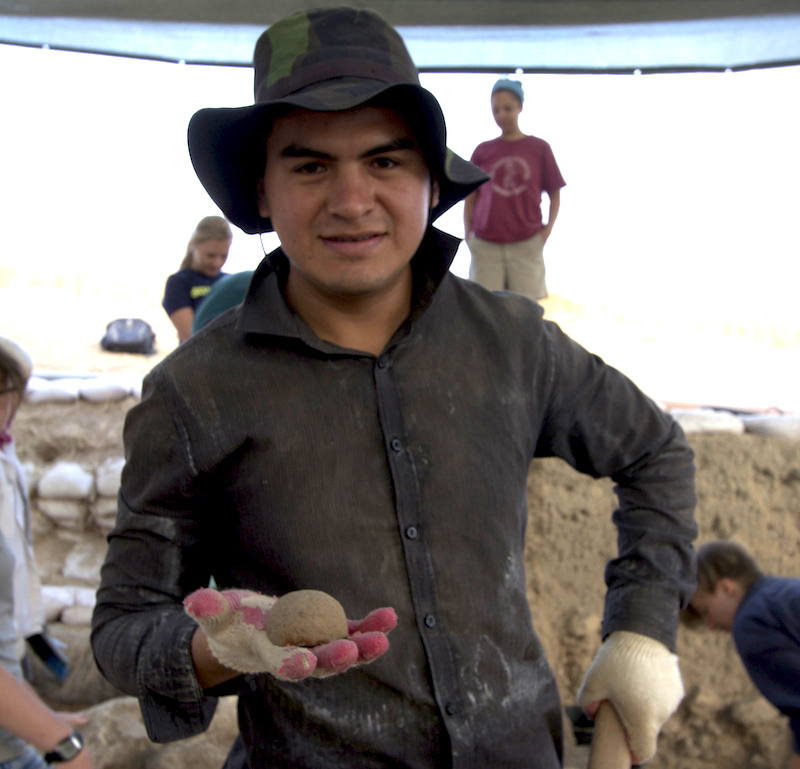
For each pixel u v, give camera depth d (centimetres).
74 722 299
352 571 111
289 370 114
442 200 124
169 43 360
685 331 843
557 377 128
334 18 110
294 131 105
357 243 106
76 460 387
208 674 105
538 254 461
